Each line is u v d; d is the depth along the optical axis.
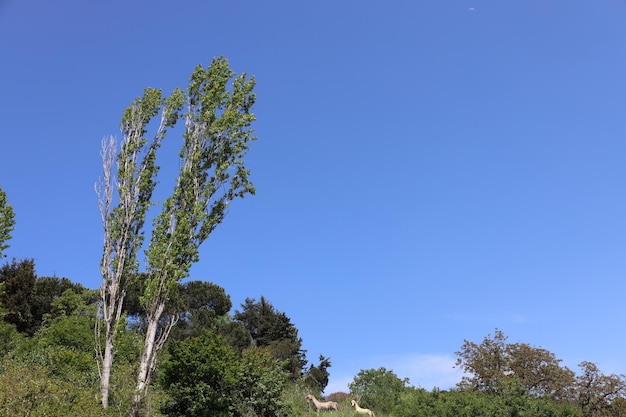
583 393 40.88
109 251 23.33
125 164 24.61
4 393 16.08
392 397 38.66
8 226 31.27
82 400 18.03
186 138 25.09
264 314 61.47
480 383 41.59
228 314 60.78
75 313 48.59
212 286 62.94
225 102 25.97
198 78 26.16
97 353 21.86
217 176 24.53
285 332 60.22
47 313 50.25
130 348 29.41
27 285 50.94
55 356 27.22
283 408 26.81
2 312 40.28
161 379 25.05
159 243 23.19
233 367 25.81
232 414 24.69
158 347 21.81
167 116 25.66
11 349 34.00
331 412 31.89
